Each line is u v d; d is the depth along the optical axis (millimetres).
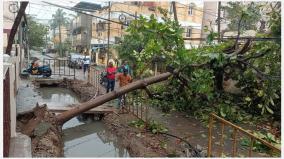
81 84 18781
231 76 11281
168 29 9547
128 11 29719
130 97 12789
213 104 11562
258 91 10961
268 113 11102
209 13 17891
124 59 19047
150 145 8359
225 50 10867
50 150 7520
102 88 16844
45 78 20422
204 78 10039
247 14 9742
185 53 10117
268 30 10812
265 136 8422
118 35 32000
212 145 8320
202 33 17391
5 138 5820
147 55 11570
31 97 14203
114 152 8883
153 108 12383
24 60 26656
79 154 8750
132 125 10164
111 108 11961
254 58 10250
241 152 7836
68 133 10414
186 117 11141
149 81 10875
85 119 11617
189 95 11609
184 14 29141
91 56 36281
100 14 35688
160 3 28578
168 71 10812
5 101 5863
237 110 11516
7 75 6305
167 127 9891
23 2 9781
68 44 51531
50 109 11305
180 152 7758
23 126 9438
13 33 10227
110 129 10383
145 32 9656
